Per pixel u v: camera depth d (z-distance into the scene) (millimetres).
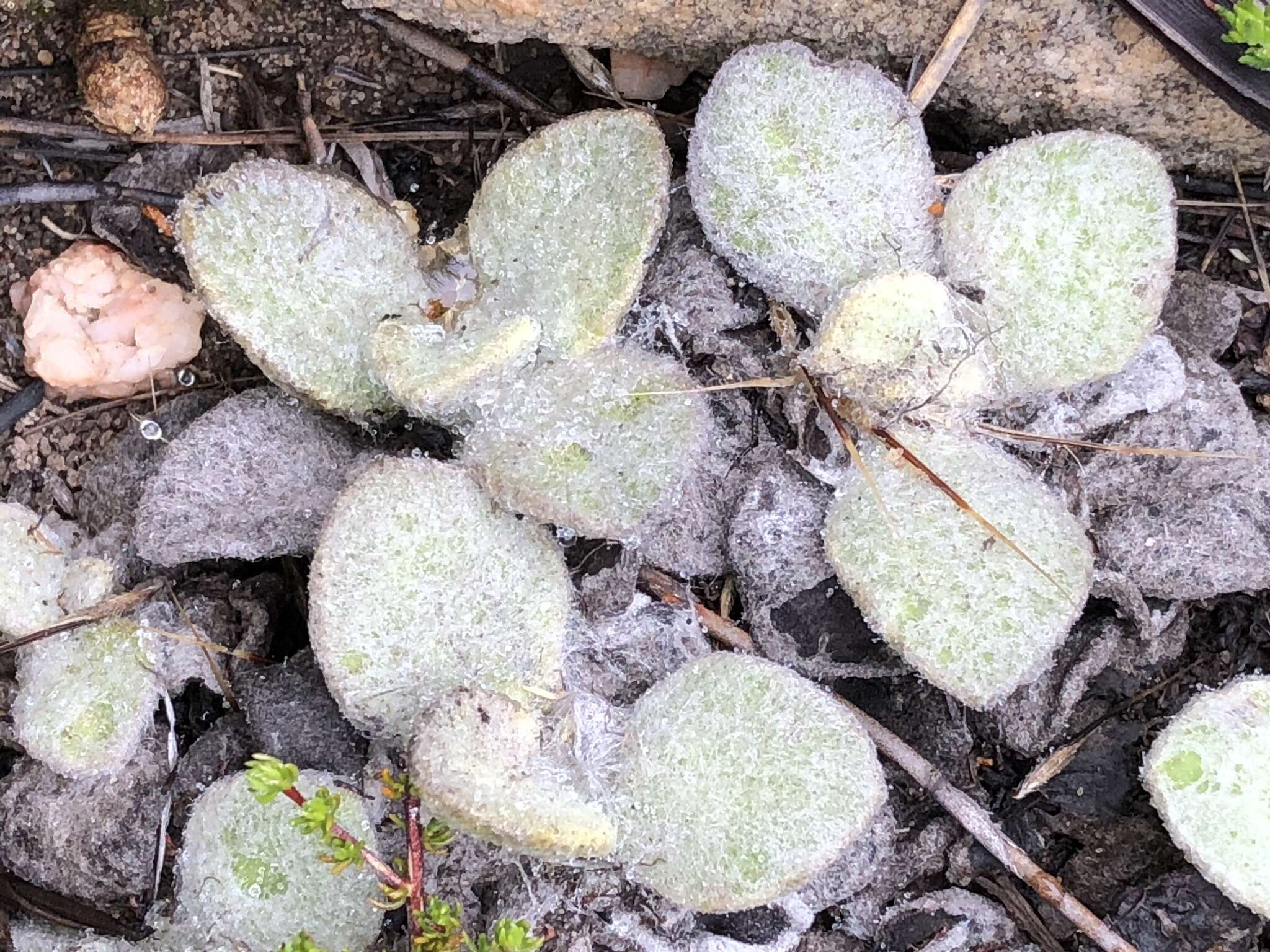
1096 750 150
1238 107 140
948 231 143
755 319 150
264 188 140
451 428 145
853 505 141
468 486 139
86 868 147
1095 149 139
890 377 137
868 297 134
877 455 143
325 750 147
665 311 150
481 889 144
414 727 126
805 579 146
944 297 135
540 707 138
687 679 141
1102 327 139
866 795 133
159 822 148
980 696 135
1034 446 149
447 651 136
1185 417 147
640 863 136
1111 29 144
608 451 138
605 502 136
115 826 147
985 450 143
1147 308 139
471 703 126
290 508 147
